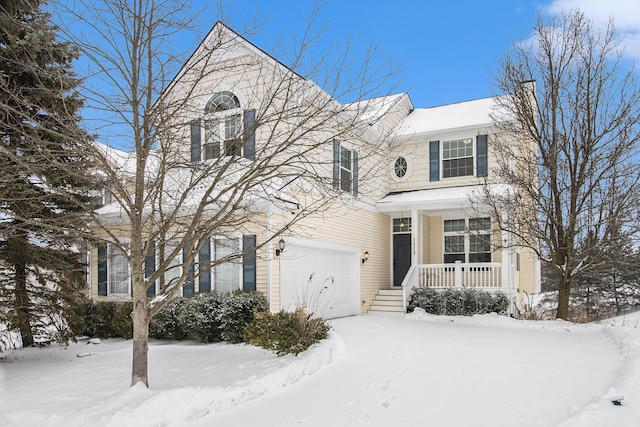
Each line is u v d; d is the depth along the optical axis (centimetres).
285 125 1080
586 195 1320
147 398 582
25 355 990
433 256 1816
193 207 931
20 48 779
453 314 1470
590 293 2291
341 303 1498
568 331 1198
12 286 977
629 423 481
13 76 810
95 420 536
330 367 791
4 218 849
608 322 1416
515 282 1625
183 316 1110
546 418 528
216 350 993
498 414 548
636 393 573
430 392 643
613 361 810
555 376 711
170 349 1033
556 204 1365
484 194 1469
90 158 647
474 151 1714
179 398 579
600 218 1328
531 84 1437
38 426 544
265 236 1132
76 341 1048
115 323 1237
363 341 1024
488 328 1249
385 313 1606
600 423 484
